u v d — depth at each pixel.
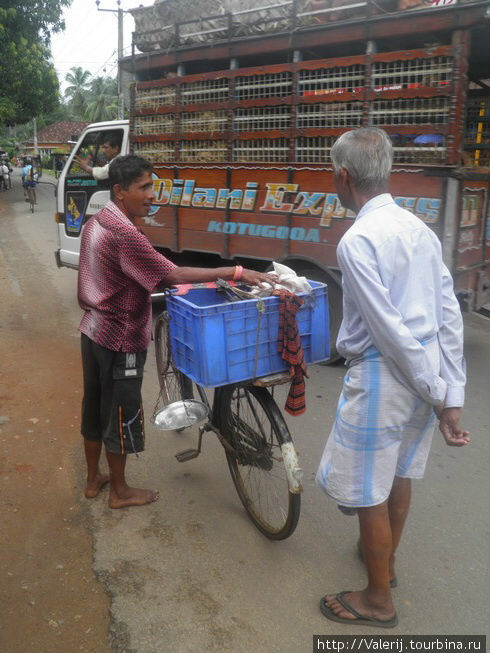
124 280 2.52
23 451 3.37
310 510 2.85
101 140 6.21
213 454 3.38
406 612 2.22
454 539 2.65
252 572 2.43
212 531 2.69
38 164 28.77
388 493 2.00
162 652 2.04
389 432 1.91
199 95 4.99
